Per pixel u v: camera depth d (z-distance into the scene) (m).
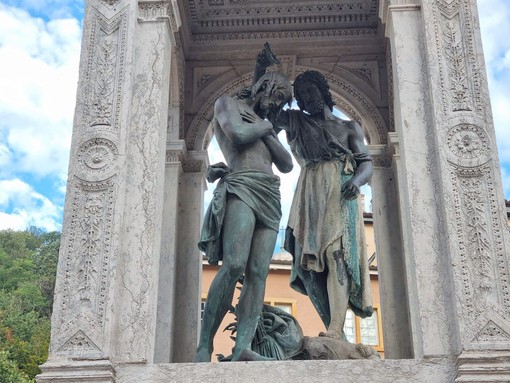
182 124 9.62
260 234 7.16
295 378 5.80
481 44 7.02
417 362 5.88
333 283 7.38
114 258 6.27
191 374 5.89
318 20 10.13
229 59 10.11
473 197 6.39
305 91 8.34
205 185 9.62
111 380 5.77
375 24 10.14
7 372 29.55
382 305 8.96
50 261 43.78
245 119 7.52
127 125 6.81
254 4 10.00
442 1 7.22
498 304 5.98
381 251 9.17
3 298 37.59
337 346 6.90
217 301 6.95
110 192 6.54
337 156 7.89
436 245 6.34
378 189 9.43
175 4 7.64
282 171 7.55
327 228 7.54
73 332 5.98
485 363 5.68
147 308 6.20
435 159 6.65
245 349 6.67
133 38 7.21
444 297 6.14
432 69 6.91
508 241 6.21
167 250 8.84
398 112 7.05
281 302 19.91
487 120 6.67
